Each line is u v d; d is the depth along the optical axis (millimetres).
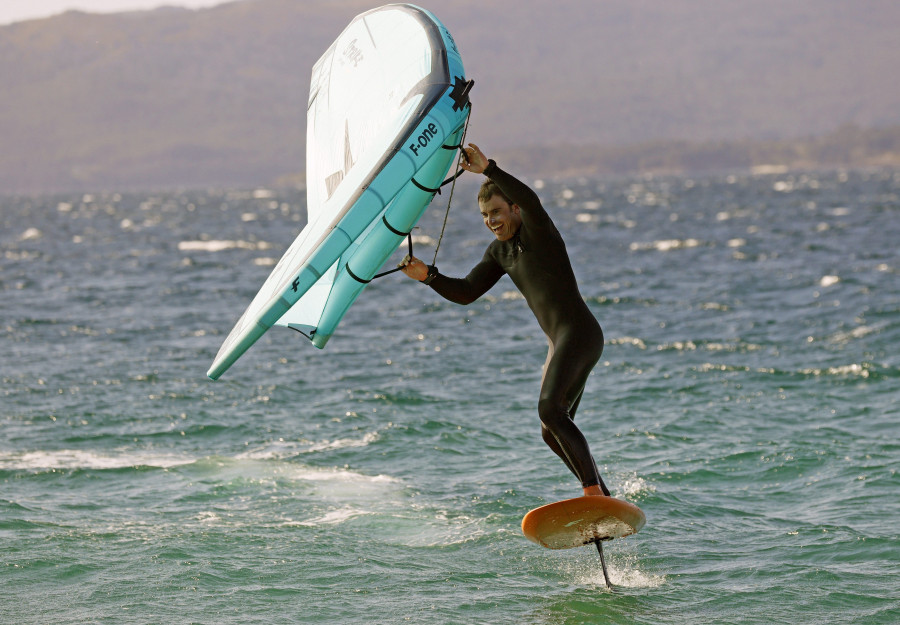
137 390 60938
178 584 28422
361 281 23969
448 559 31000
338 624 25641
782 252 150000
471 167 22844
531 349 75562
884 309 84812
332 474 42031
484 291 25531
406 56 23516
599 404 55625
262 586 28406
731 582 28734
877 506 35812
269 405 56656
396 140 21188
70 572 29375
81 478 41156
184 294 116500
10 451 46125
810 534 32906
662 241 183250
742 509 36500
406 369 68062
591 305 99688
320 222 21953
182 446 47469
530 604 27156
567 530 23406
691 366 65750
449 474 42031
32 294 116812
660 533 33719
